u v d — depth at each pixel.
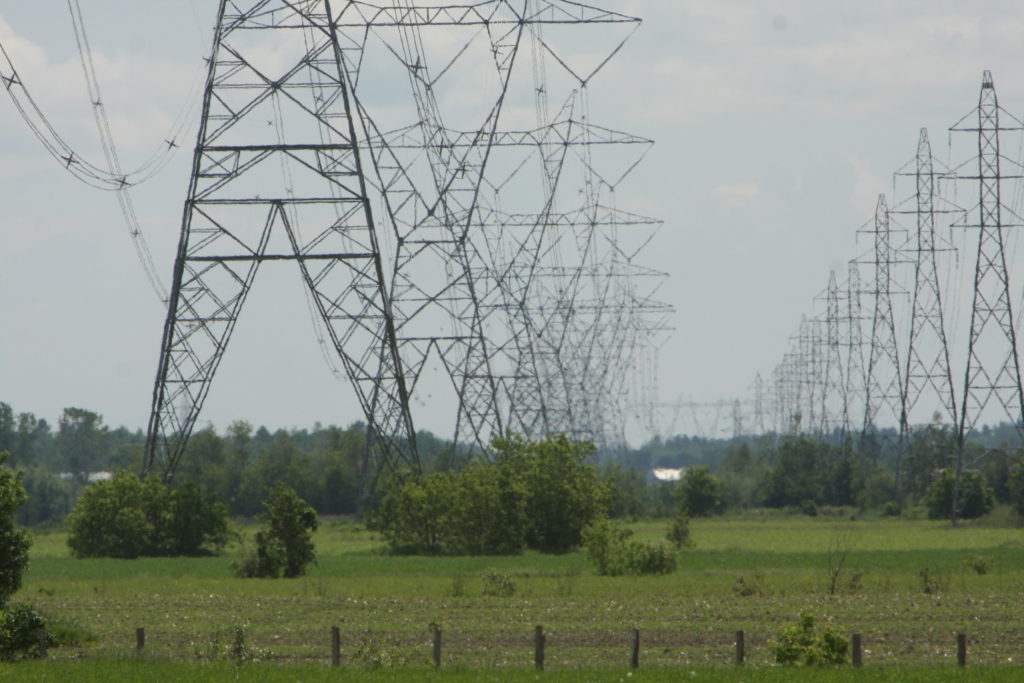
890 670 164.38
